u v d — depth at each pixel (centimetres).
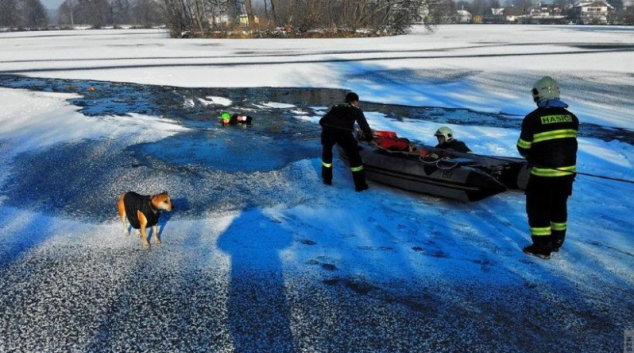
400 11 4994
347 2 4719
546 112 466
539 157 469
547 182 470
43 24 12656
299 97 1571
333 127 681
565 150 464
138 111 1348
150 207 498
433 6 5394
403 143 737
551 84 473
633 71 2044
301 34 4578
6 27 11288
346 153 687
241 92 1666
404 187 689
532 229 488
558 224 488
